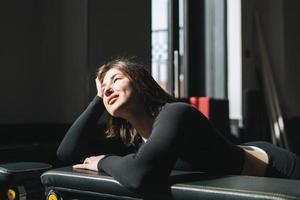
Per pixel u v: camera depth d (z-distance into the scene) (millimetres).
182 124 1346
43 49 3545
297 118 5047
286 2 5250
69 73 3428
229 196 1161
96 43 3402
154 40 4445
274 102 4977
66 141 1801
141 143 1643
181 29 4773
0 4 3270
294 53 5320
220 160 1474
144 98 1515
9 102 3320
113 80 1518
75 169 1568
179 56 4633
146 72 1539
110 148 3088
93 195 1460
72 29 3428
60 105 3459
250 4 5172
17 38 3383
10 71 3332
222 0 5031
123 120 1679
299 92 5336
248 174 1558
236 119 4957
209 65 5004
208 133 1426
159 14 4461
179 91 4613
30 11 3488
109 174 1428
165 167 1291
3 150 2736
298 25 5383
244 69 5031
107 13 3484
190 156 1437
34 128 3426
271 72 5109
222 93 5004
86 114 1816
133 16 3686
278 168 1623
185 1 4879
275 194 1109
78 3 3402
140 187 1290
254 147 1689
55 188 1558
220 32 5035
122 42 3590
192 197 1232
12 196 1779
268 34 5328
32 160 2895
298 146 4852
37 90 3523
